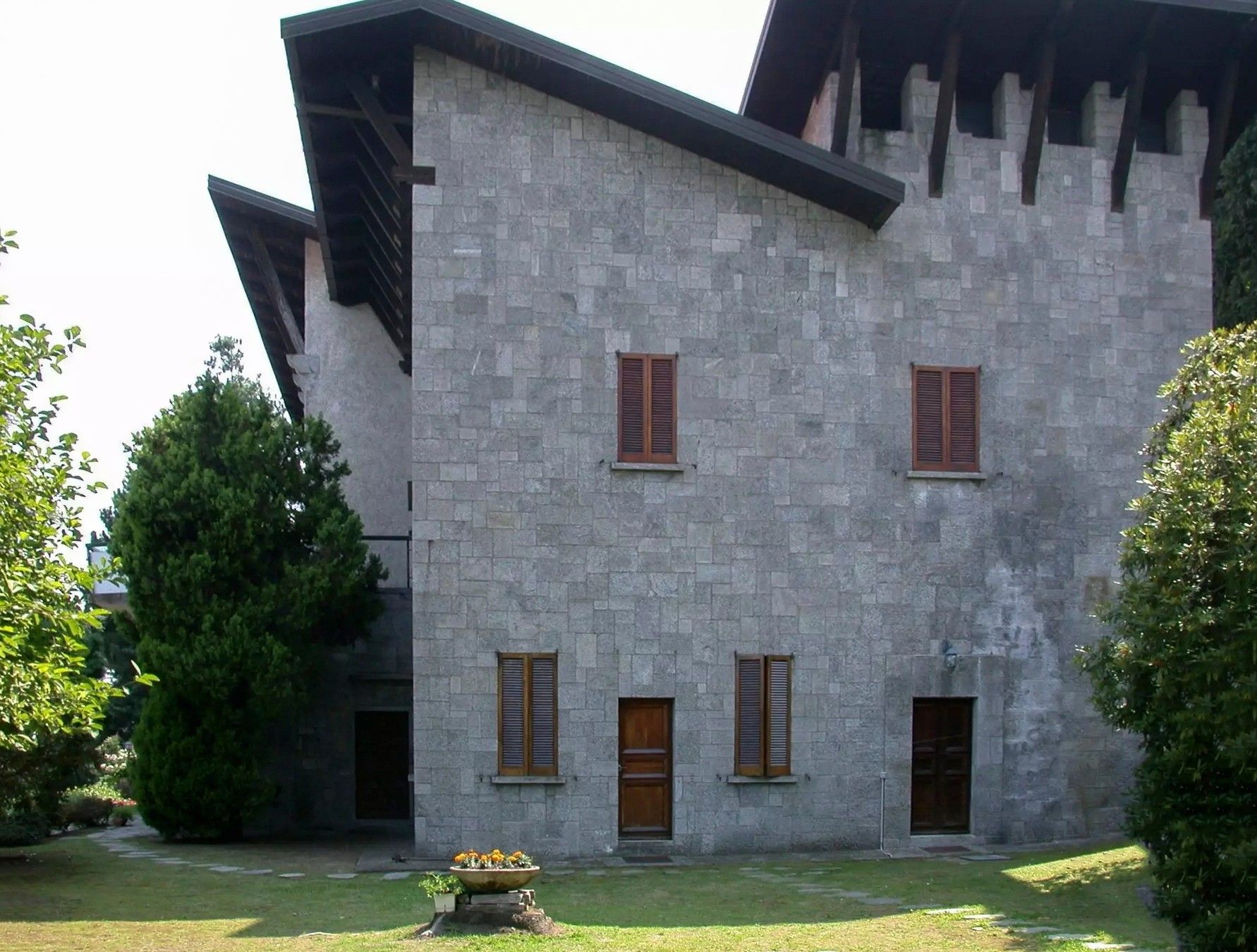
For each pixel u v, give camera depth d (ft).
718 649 70.44
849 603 71.77
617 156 71.20
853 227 73.20
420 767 68.18
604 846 68.69
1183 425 48.98
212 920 53.36
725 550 70.85
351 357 97.91
